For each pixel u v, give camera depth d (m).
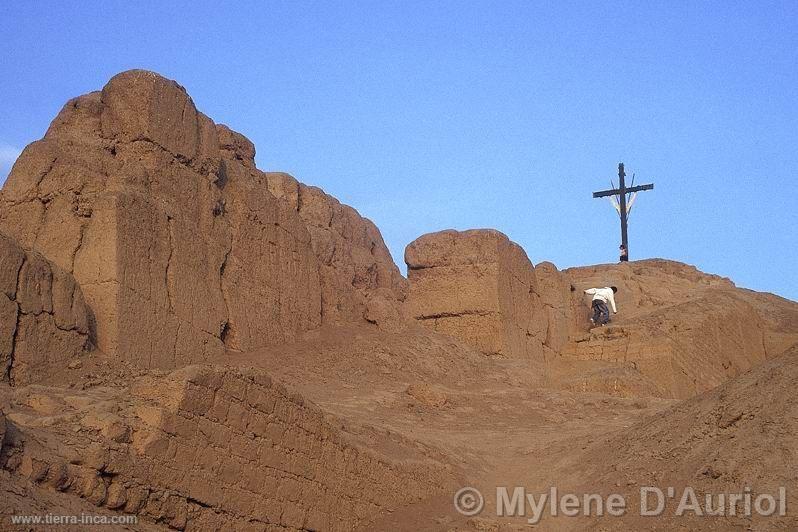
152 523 15.36
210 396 16.58
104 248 23.59
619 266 53.34
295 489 18.22
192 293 26.27
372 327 35.06
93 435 15.03
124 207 24.14
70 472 14.41
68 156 25.09
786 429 19.69
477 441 27.19
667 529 19.11
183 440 15.99
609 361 40.72
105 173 25.53
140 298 24.06
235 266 28.88
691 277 54.31
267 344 30.03
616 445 23.62
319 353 31.09
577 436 26.89
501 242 38.50
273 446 17.83
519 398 32.03
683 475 20.38
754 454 19.55
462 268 38.09
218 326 27.48
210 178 28.48
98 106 26.69
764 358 46.94
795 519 17.92
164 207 25.66
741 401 21.30
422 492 22.05
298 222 32.62
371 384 30.50
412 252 38.94
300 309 31.98
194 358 25.92
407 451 23.00
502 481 23.86
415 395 30.06
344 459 19.69
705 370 42.12
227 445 16.80
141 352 23.80
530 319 40.31
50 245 23.89
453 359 34.56
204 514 16.19
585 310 46.06
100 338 23.00
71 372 21.09
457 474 23.58
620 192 61.88
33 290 20.61
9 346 19.80
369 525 20.11
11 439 14.12
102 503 14.73
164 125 26.92
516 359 37.06
